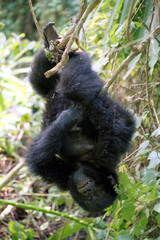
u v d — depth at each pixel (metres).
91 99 5.50
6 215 8.03
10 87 8.73
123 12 5.21
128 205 5.09
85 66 5.67
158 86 6.50
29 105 9.30
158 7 4.38
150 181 5.13
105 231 6.27
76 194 5.80
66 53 4.19
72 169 6.03
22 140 9.92
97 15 7.30
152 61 4.77
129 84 7.16
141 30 5.43
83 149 5.87
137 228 5.24
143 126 6.84
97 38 7.19
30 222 8.05
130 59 4.72
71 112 5.60
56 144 5.50
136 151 6.20
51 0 11.05
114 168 5.71
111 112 5.59
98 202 5.64
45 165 5.68
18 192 8.41
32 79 6.55
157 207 4.88
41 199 8.08
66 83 5.56
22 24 12.66
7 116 8.80
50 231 7.93
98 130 5.70
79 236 7.97
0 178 8.38
